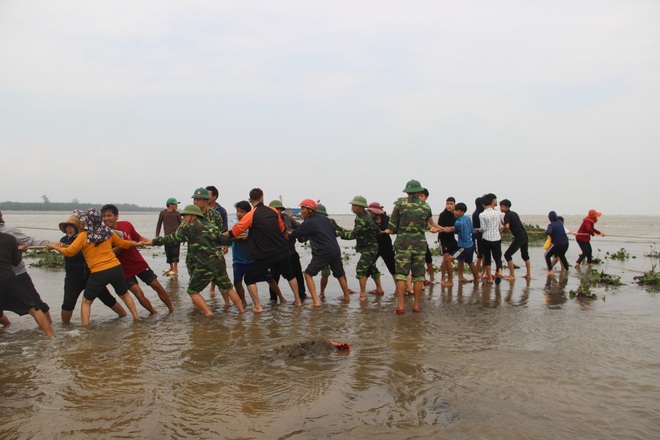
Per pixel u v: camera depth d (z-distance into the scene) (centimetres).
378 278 1004
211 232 778
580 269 1430
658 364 510
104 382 466
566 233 1302
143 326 703
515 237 1166
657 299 904
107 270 718
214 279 792
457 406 406
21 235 698
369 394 432
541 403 411
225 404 412
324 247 878
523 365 509
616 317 741
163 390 445
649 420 378
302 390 443
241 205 880
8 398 428
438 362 521
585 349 566
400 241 798
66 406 410
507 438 351
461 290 1027
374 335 641
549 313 776
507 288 1049
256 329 679
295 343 588
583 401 415
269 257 809
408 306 855
